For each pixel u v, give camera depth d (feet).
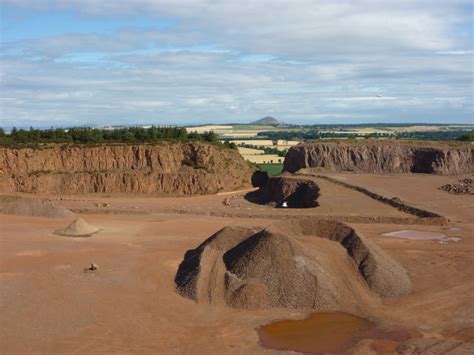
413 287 125.70
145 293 121.08
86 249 162.40
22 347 92.84
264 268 119.75
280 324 104.27
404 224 195.83
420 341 94.94
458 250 157.99
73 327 101.65
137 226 199.62
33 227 197.36
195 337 97.35
